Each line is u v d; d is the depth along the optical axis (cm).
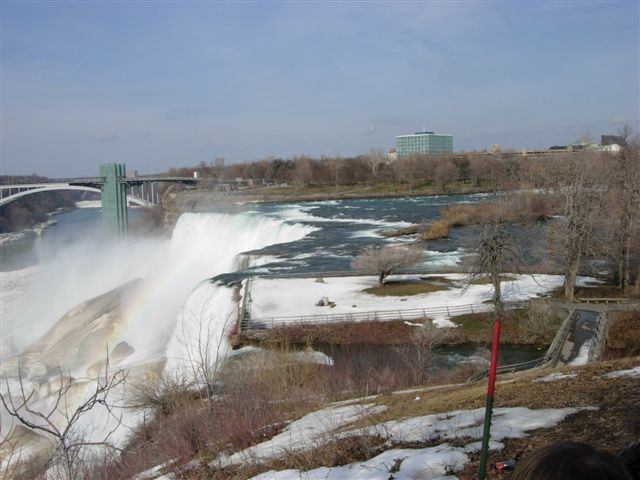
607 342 2492
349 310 2941
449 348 2542
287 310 2973
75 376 3034
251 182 11962
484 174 10688
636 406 845
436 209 7556
